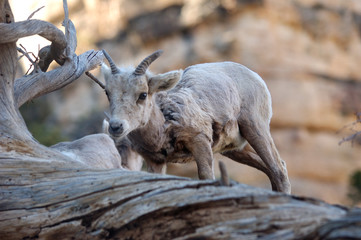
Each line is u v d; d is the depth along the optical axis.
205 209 17.12
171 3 96.69
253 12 93.56
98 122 86.62
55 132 68.50
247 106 28.59
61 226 19.19
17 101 24.55
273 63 92.50
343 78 95.12
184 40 96.12
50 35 24.59
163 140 25.83
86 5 103.25
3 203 19.97
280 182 28.53
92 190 19.33
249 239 16.20
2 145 21.86
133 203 18.20
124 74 24.45
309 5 95.69
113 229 18.23
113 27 101.31
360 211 15.40
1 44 23.00
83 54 28.52
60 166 21.00
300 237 15.66
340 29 96.69
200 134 26.08
